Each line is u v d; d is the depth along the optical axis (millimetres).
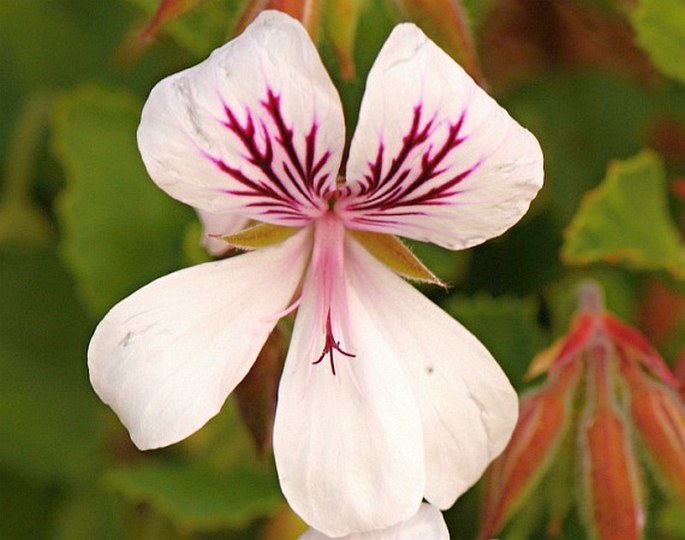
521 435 226
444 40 220
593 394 227
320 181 213
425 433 214
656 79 276
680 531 251
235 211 215
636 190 258
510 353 262
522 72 280
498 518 224
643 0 255
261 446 222
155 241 282
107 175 282
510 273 278
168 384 211
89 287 280
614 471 223
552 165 280
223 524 275
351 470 213
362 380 216
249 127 206
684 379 238
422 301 219
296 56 203
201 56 255
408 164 209
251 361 215
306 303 220
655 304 273
